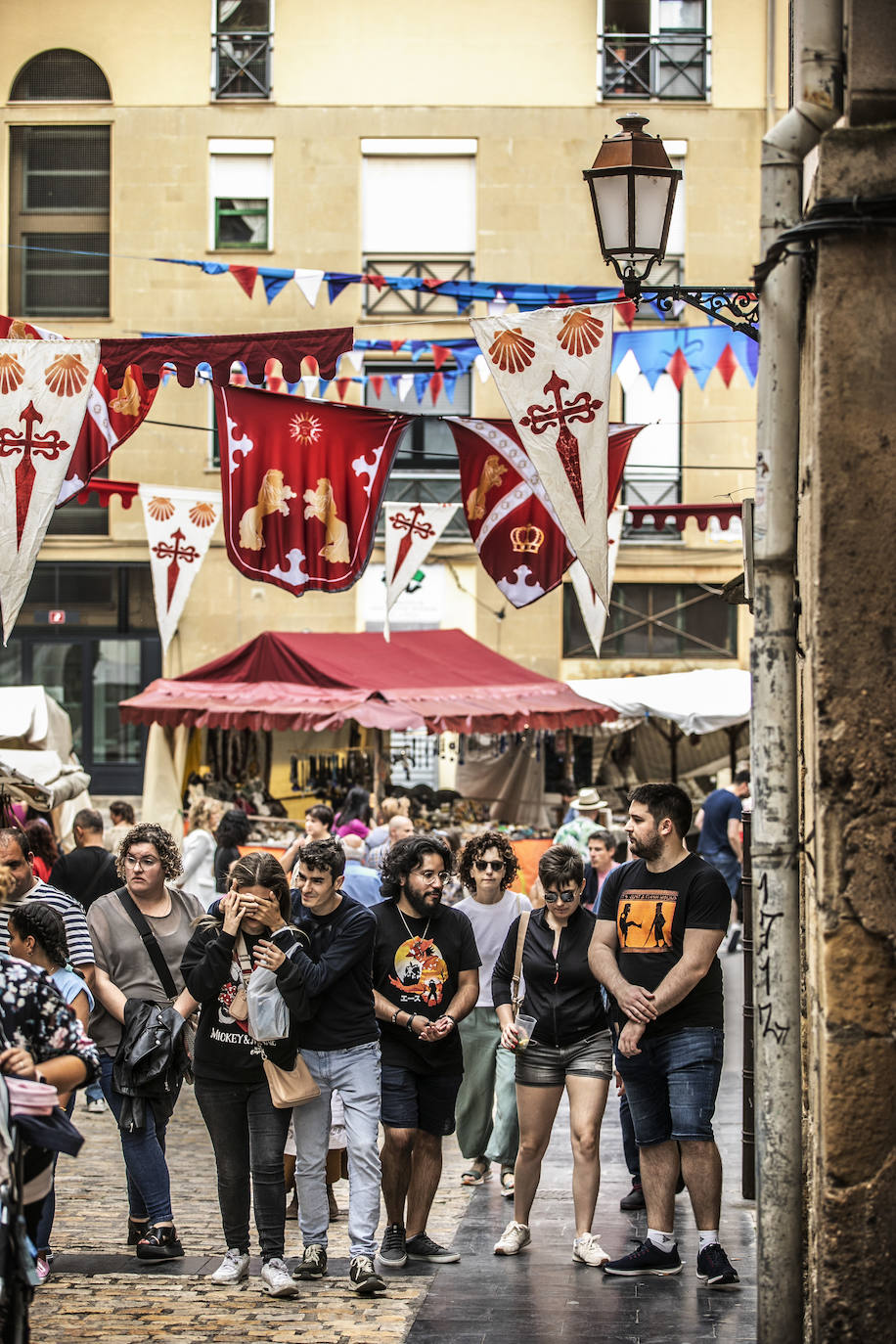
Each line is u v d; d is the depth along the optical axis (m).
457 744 26.58
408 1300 8.06
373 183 34.41
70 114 34.41
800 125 6.36
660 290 8.73
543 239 34.06
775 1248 6.27
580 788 27.50
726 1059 15.95
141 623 34.38
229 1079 8.41
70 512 34.47
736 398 33.84
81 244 34.66
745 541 7.02
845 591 5.91
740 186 33.88
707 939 8.16
